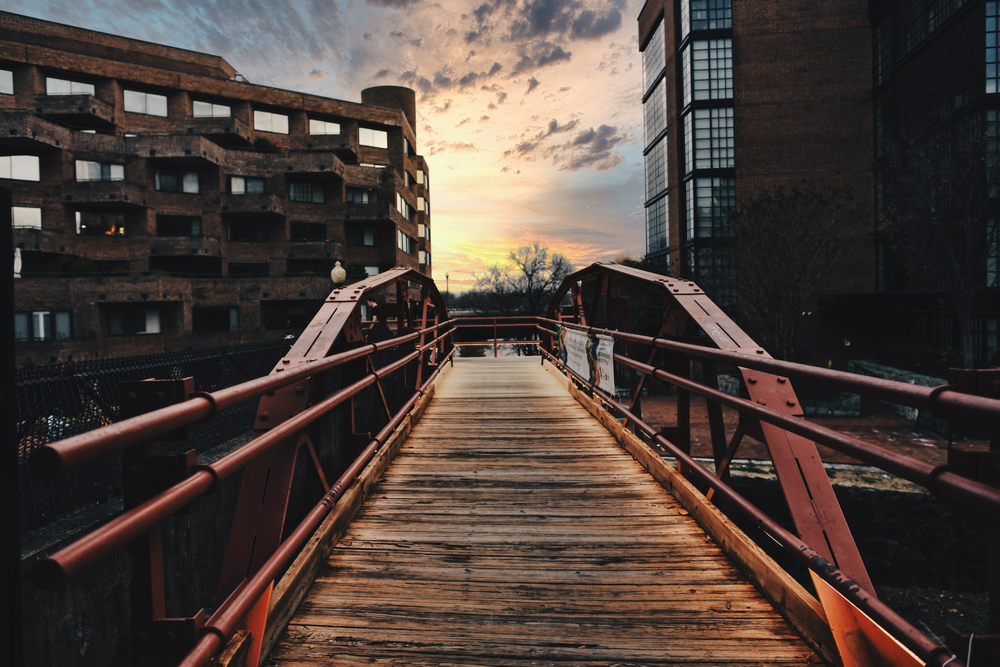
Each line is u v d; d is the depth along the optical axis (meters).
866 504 9.45
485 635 1.93
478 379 8.91
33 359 24.00
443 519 3.03
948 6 17.30
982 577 9.02
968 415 1.03
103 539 0.98
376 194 36.09
